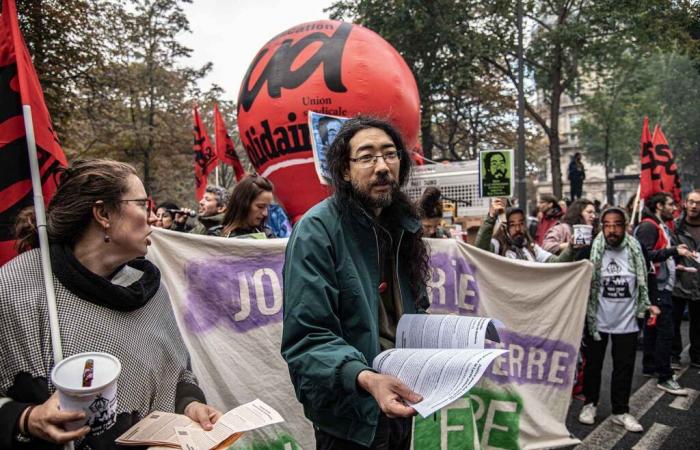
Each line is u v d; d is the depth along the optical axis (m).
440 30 15.55
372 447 1.71
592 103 25.56
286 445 2.68
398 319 1.85
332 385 1.44
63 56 12.18
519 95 14.12
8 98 1.86
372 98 4.33
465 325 1.60
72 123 16.31
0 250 1.82
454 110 21.89
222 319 2.69
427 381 1.37
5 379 1.32
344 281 1.64
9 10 1.85
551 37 17.33
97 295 1.43
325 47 4.39
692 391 4.96
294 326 1.55
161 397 1.58
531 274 3.57
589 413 4.17
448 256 3.49
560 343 3.56
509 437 3.42
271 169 4.59
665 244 5.50
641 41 16.66
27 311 1.35
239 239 2.80
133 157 20.86
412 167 1.98
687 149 39.38
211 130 23.39
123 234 1.49
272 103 4.39
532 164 29.20
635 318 4.10
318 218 1.67
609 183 20.28
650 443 3.79
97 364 1.26
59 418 1.18
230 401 2.63
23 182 1.86
